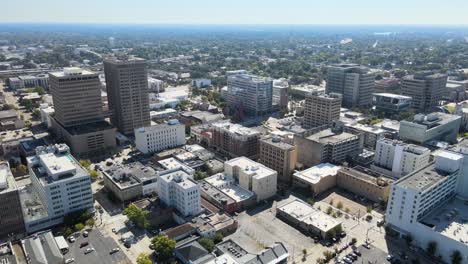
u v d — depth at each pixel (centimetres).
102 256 19688
